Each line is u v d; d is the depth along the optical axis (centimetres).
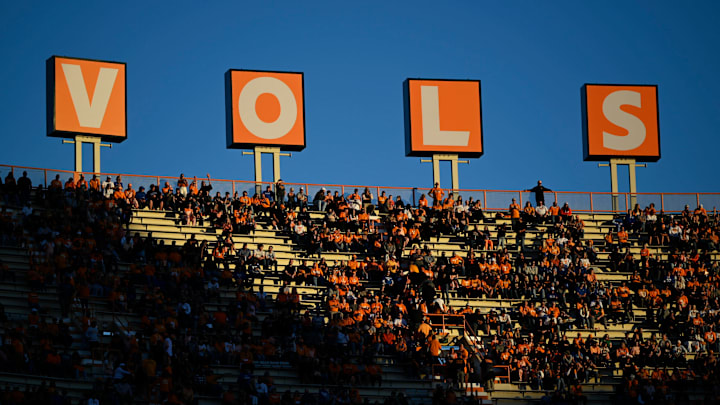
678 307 19812
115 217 18625
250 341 16162
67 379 13912
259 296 17825
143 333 15488
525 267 19875
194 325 16000
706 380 17675
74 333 15100
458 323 18512
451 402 15662
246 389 14662
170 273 16962
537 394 17062
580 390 16950
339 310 17675
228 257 18512
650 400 17000
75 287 15625
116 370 13888
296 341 16400
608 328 19212
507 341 17812
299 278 18575
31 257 16250
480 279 19338
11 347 13588
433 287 18338
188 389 14200
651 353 18188
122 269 17450
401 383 16500
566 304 19312
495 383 17125
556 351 17812
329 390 15712
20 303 15612
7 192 18075
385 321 17725
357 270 19188
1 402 12512
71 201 18362
